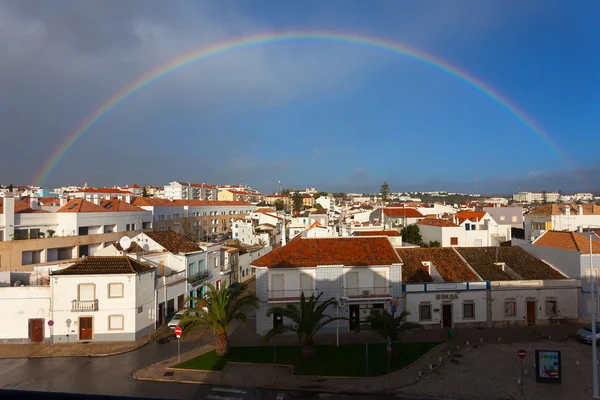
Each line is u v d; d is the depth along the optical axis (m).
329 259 39.34
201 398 24.88
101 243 60.78
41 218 57.00
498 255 46.34
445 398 24.92
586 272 40.19
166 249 47.34
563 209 81.00
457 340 35.59
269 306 38.09
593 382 25.33
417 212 109.69
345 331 38.28
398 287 38.75
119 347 34.78
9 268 47.47
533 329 38.44
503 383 26.92
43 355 32.97
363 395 25.41
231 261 61.66
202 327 41.12
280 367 29.92
